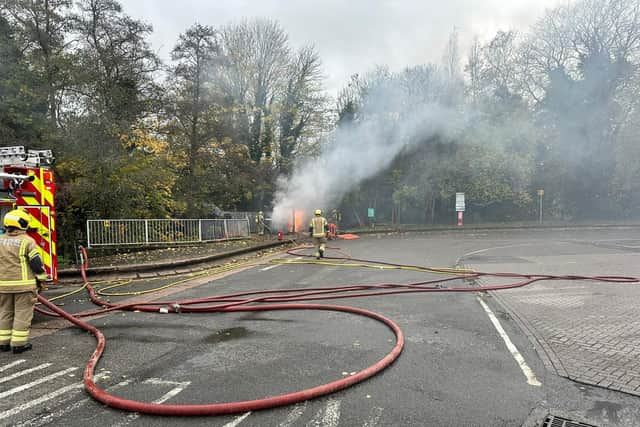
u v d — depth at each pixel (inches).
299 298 278.1
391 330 205.2
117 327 214.1
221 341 189.9
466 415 121.9
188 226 571.2
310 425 116.3
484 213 1173.7
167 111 662.5
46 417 122.5
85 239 494.6
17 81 528.7
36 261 181.3
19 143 516.7
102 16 618.2
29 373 156.3
